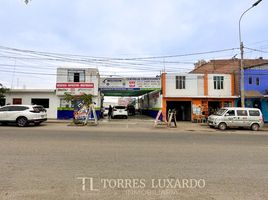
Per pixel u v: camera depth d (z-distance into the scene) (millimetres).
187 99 27031
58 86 27031
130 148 9180
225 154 8273
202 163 6941
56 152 8195
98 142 10531
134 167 6426
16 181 5211
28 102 27234
